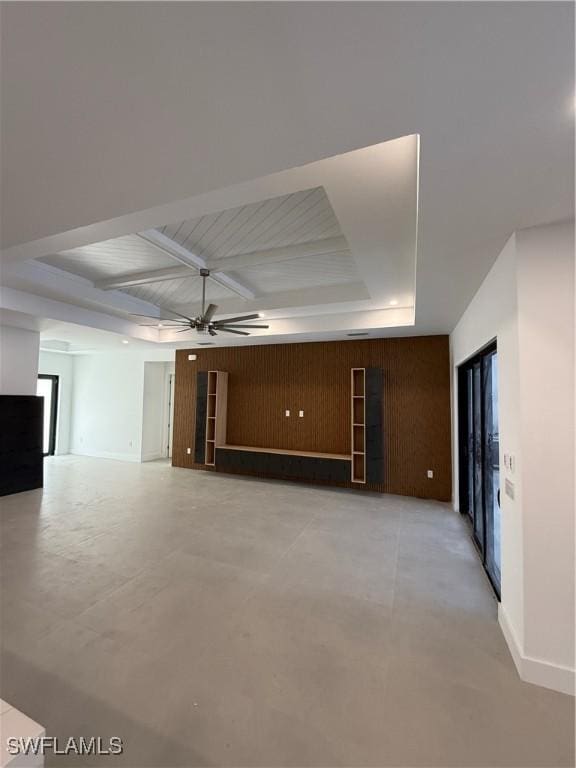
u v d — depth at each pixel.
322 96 1.21
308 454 6.17
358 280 4.61
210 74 1.14
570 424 1.92
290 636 2.27
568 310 1.97
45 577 2.96
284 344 6.81
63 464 8.26
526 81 1.12
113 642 2.18
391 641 2.23
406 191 2.11
